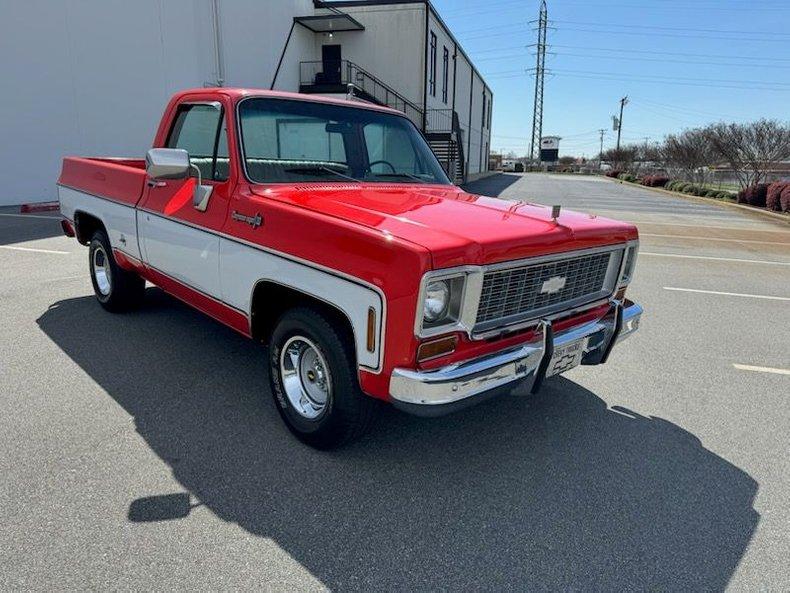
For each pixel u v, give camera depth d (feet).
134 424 11.38
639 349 17.19
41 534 8.17
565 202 81.30
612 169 212.02
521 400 13.34
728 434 12.04
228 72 65.31
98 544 8.02
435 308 8.43
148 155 11.26
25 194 47.14
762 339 18.40
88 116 50.34
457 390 8.56
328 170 12.84
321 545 8.24
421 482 9.87
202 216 12.19
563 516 9.13
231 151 11.58
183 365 14.33
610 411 12.95
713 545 8.57
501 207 11.68
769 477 10.46
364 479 9.88
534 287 9.84
